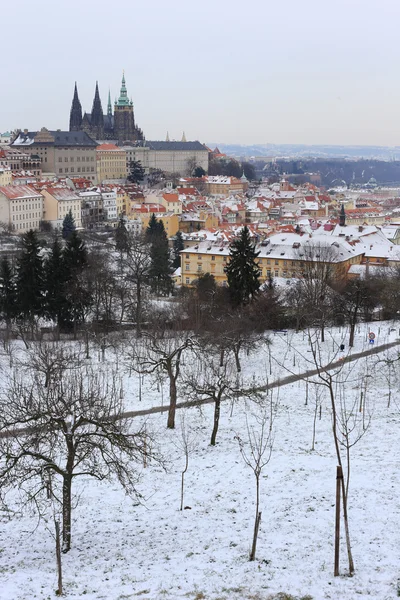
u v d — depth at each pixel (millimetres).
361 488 63125
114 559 53438
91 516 64250
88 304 150500
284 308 149375
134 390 108312
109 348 132250
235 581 47344
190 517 61250
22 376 108125
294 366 117812
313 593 44688
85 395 82688
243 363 121438
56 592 47719
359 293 140750
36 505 61531
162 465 75750
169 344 116875
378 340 131000
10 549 57469
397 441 76938
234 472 72438
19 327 138000
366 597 43656
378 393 99312
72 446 57719
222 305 149375
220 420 92625
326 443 79062
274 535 54812
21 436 76688
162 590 47031
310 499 61969
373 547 50469
